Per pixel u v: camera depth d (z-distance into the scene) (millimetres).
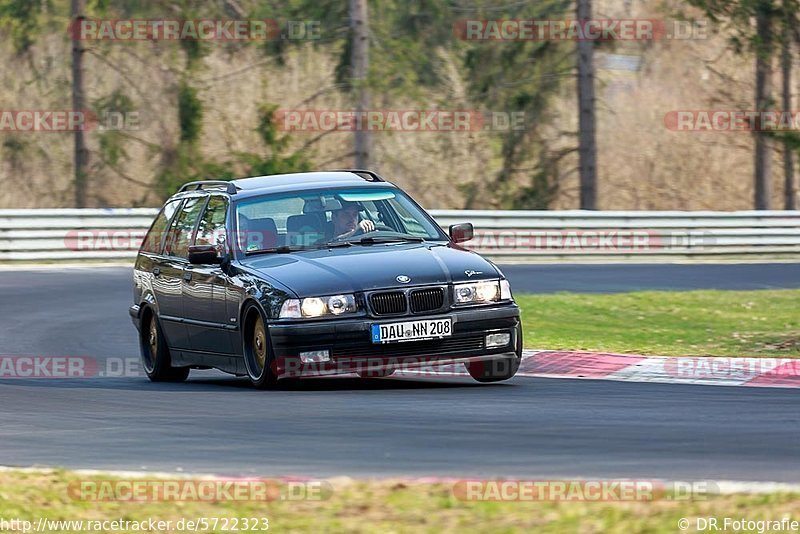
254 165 104750
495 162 122125
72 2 105250
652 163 138375
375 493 19031
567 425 25109
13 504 19109
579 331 48156
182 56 115500
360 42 93000
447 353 30625
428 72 108625
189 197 38125
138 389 33688
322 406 28156
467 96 110000
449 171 127688
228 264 33219
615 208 137375
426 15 108000
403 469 21016
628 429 24562
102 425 26750
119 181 123688
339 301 30219
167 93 118438
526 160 111875
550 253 81000
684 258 82438
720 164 139875
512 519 17328
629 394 30250
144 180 123812
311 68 127312
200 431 25375
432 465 21281
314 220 33906
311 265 31391
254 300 31188
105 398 31328
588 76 100125
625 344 43562
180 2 104375
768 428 24484
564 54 107312
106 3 105000
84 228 77000
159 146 110125
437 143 128125
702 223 82875
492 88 108812
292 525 17531
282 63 104188
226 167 108125
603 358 37844
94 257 77062
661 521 16891
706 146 139625
